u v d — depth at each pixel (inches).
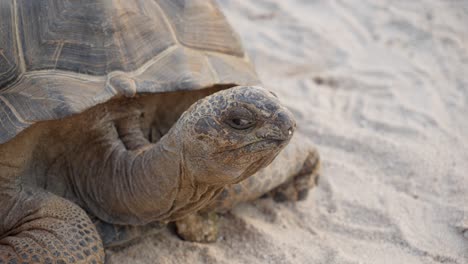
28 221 41.3
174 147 39.6
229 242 46.0
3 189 41.6
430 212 48.8
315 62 68.5
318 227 47.9
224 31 47.3
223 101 37.8
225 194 44.2
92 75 41.8
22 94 40.9
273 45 71.4
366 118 58.1
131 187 41.7
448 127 57.1
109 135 42.8
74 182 43.4
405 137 55.8
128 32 43.3
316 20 77.6
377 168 52.9
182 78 42.6
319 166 49.9
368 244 46.4
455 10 79.3
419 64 67.7
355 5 81.8
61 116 40.0
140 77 42.3
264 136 37.3
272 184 45.6
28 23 42.8
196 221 45.4
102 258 40.9
